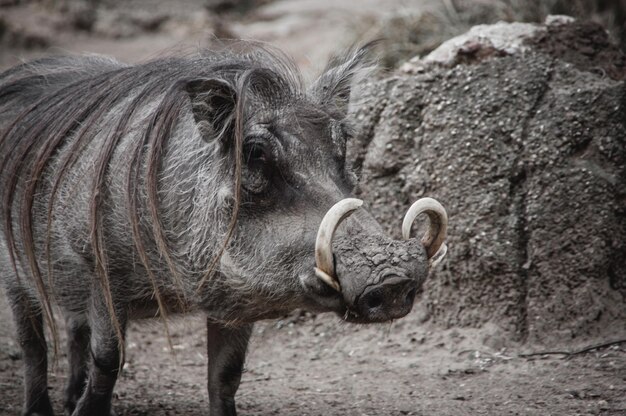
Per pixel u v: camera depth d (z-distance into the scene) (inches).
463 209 1005.2
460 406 824.3
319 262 594.2
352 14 1859.0
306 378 957.2
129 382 965.8
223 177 671.8
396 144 1054.4
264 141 650.8
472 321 1002.7
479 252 992.2
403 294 590.9
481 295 1000.9
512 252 981.2
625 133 987.9
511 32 1065.5
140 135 706.8
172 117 684.7
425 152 1038.4
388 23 1577.3
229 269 665.6
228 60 719.7
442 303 1023.0
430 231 632.4
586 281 962.7
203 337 1119.0
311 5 2250.2
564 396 822.5
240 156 636.1
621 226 973.8
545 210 976.3
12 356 1046.4
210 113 674.8
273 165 649.6
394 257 590.6
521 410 796.6
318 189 643.5
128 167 688.4
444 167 1021.2
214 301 700.0
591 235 964.0
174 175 695.1
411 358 987.3
